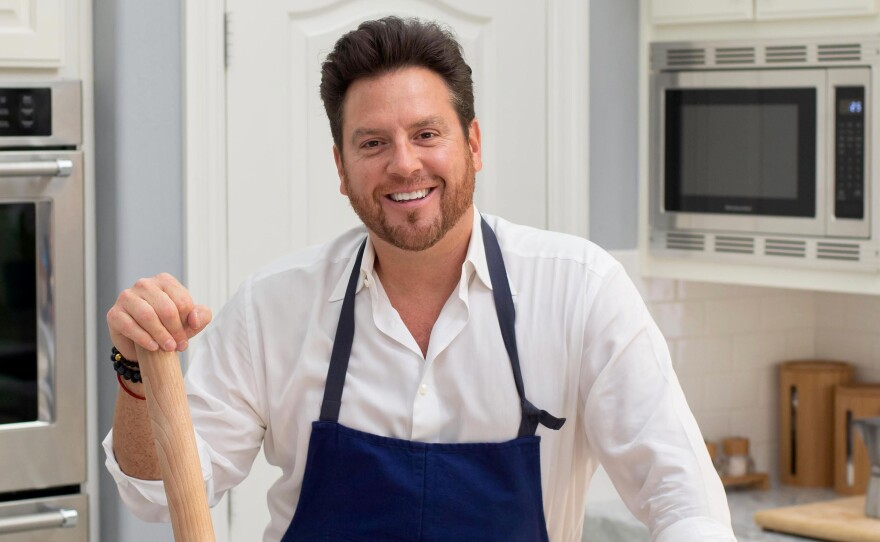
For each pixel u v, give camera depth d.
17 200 2.76
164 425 1.53
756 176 3.27
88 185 2.90
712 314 3.73
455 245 1.89
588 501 3.51
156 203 2.88
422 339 1.92
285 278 1.99
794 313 3.90
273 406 1.98
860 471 3.56
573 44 3.41
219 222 2.96
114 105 2.82
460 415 1.90
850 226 3.09
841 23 3.07
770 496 3.60
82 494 2.91
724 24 3.31
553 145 3.42
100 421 2.93
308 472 1.91
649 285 3.58
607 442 1.86
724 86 3.32
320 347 1.95
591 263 1.92
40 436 2.83
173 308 1.57
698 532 1.66
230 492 3.05
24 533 2.82
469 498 1.84
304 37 3.08
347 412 1.91
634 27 3.50
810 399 3.70
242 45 2.98
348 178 1.80
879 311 3.73
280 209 3.06
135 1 2.82
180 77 2.90
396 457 1.86
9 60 2.76
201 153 2.92
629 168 3.52
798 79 3.16
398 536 1.83
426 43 1.76
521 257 1.94
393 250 1.87
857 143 3.06
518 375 1.88
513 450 1.86
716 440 3.77
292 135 3.08
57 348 2.84
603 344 1.87
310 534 1.89
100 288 2.92
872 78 3.03
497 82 3.34
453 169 1.76
